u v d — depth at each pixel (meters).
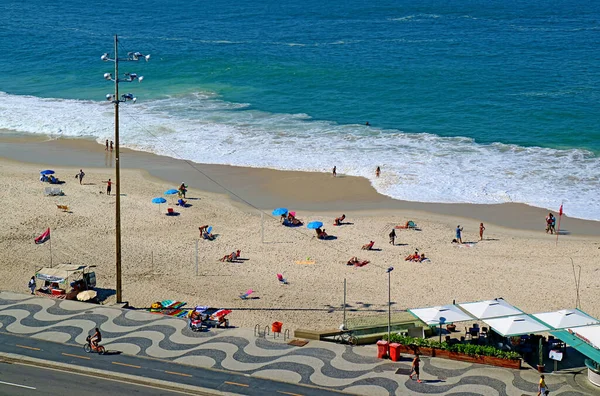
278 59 132.88
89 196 70.19
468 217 65.62
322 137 88.81
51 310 47.00
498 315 42.28
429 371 39.62
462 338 44.34
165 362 40.62
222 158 82.06
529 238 61.12
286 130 91.81
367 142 86.62
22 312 46.62
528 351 41.50
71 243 59.00
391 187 72.69
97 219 64.31
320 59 132.88
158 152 84.56
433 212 66.81
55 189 70.00
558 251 58.31
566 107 99.75
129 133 91.38
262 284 52.62
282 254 58.00
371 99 106.50
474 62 128.88
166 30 170.12
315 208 68.31
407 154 81.94
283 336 44.09
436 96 107.44
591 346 38.66
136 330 44.44
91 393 37.38
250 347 42.50
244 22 182.25
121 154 84.06
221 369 39.91
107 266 55.09
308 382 38.56
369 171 77.00
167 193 68.25
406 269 55.06
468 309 43.16
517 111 98.56
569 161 79.00
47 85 117.94
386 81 116.62
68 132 92.75
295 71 123.56
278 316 47.47
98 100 108.19
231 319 46.84
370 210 67.56
